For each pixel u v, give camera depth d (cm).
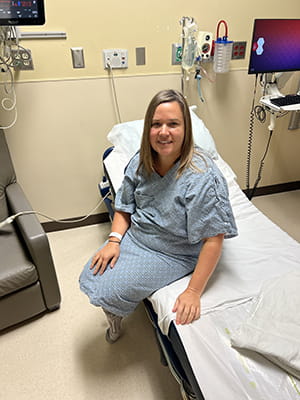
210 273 104
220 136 225
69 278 178
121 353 138
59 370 131
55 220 217
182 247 115
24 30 158
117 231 130
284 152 250
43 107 180
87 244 206
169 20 177
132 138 176
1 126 177
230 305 101
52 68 171
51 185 206
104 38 172
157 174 113
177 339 92
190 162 106
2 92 169
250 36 197
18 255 139
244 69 205
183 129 102
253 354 85
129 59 181
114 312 114
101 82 183
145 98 196
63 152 197
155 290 111
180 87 199
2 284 127
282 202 252
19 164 192
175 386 124
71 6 159
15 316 141
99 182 214
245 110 220
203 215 101
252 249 127
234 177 177
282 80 201
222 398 76
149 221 116
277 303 95
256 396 76
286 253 125
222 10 184
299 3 196
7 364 133
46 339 143
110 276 114
